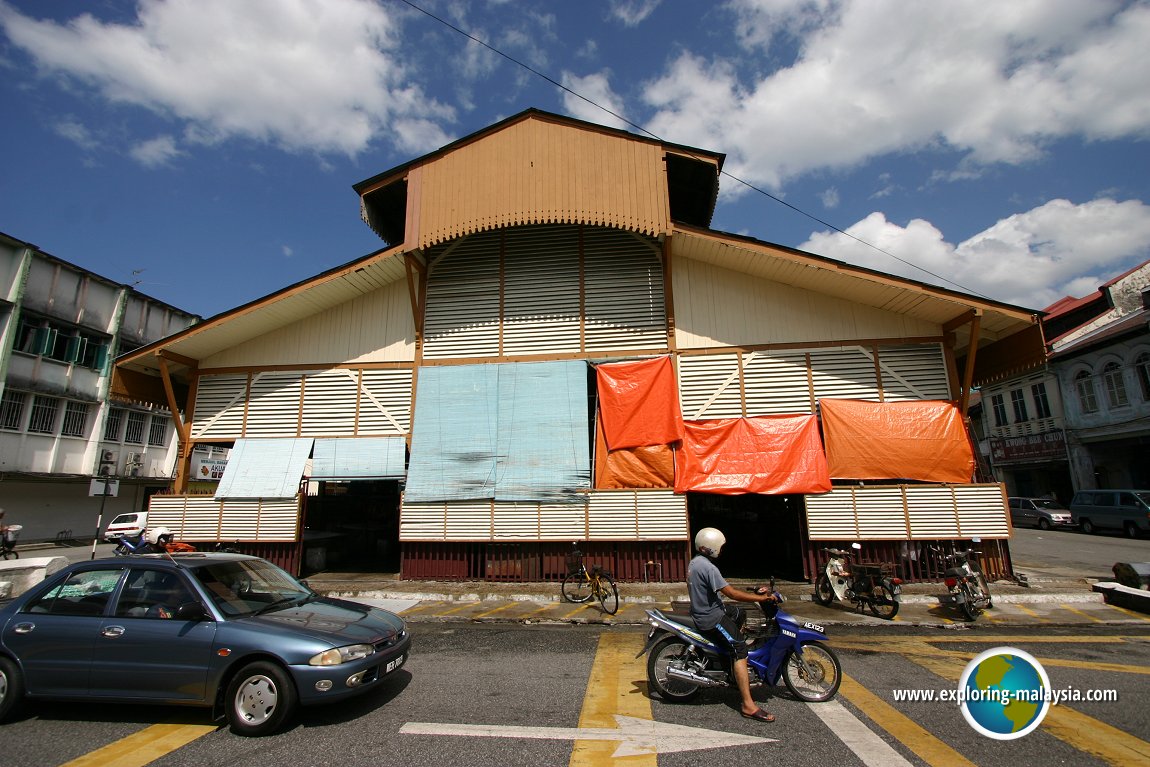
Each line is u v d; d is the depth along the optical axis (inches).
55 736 189.0
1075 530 959.0
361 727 189.8
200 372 539.2
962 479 433.4
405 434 502.6
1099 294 1143.0
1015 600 379.9
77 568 220.8
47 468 1067.9
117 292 1220.5
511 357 501.0
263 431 519.8
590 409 510.3
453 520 469.7
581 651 282.4
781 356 475.5
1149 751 167.8
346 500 693.9
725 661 203.2
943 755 165.3
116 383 540.4
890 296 445.1
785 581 462.3
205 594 207.8
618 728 185.5
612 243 513.3
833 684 209.5
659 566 445.7
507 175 473.4
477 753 169.0
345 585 457.4
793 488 440.1
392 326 527.8
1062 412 1115.9
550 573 455.8
